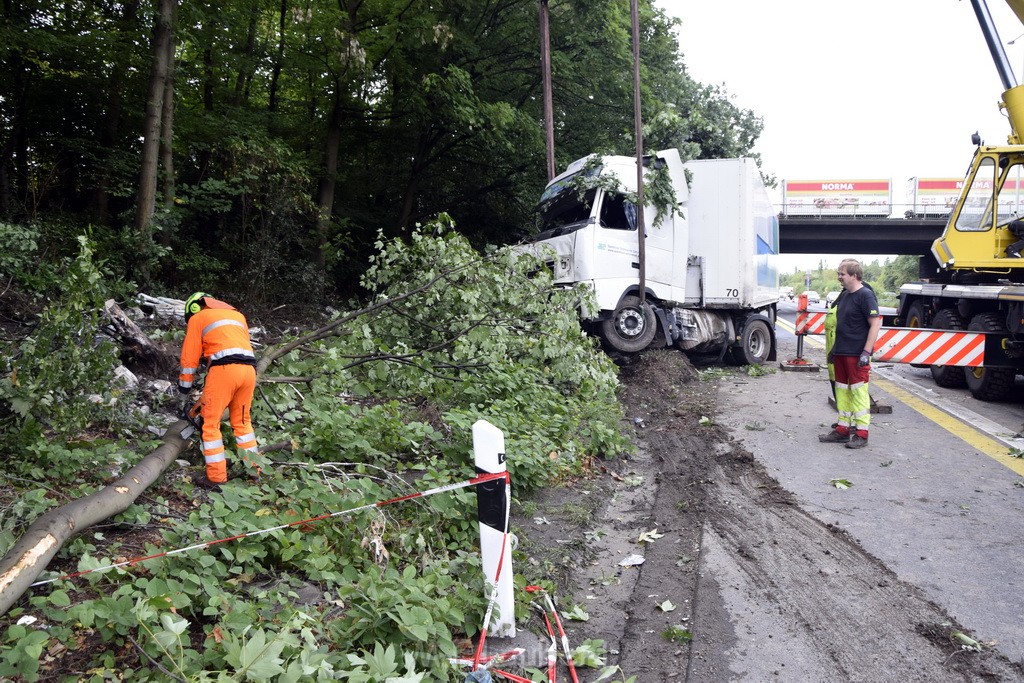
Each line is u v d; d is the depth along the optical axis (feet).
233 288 44.75
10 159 44.42
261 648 9.47
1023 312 30.81
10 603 10.21
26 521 12.85
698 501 19.95
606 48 57.47
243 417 16.61
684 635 13.00
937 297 38.70
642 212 37.78
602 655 12.42
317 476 16.26
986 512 18.90
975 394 34.35
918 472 22.36
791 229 127.85
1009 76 34.60
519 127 53.98
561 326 26.68
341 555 13.53
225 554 12.12
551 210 41.19
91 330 17.83
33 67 42.01
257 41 53.98
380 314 26.48
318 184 56.80
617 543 17.24
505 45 57.36
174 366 25.29
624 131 60.90
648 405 32.76
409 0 51.08
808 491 20.70
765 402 33.24
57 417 17.01
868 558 16.21
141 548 13.16
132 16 43.55
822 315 43.75
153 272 38.96
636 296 38.88
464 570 14.01
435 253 27.07
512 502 18.71
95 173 43.96
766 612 13.88
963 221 35.83
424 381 23.43
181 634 9.96
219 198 46.93
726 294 42.96
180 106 48.52
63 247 33.78
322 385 21.34
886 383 38.75
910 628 13.25
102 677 9.58
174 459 16.28
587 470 22.03
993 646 12.60
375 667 9.82
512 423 21.45
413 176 60.54
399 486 16.92
